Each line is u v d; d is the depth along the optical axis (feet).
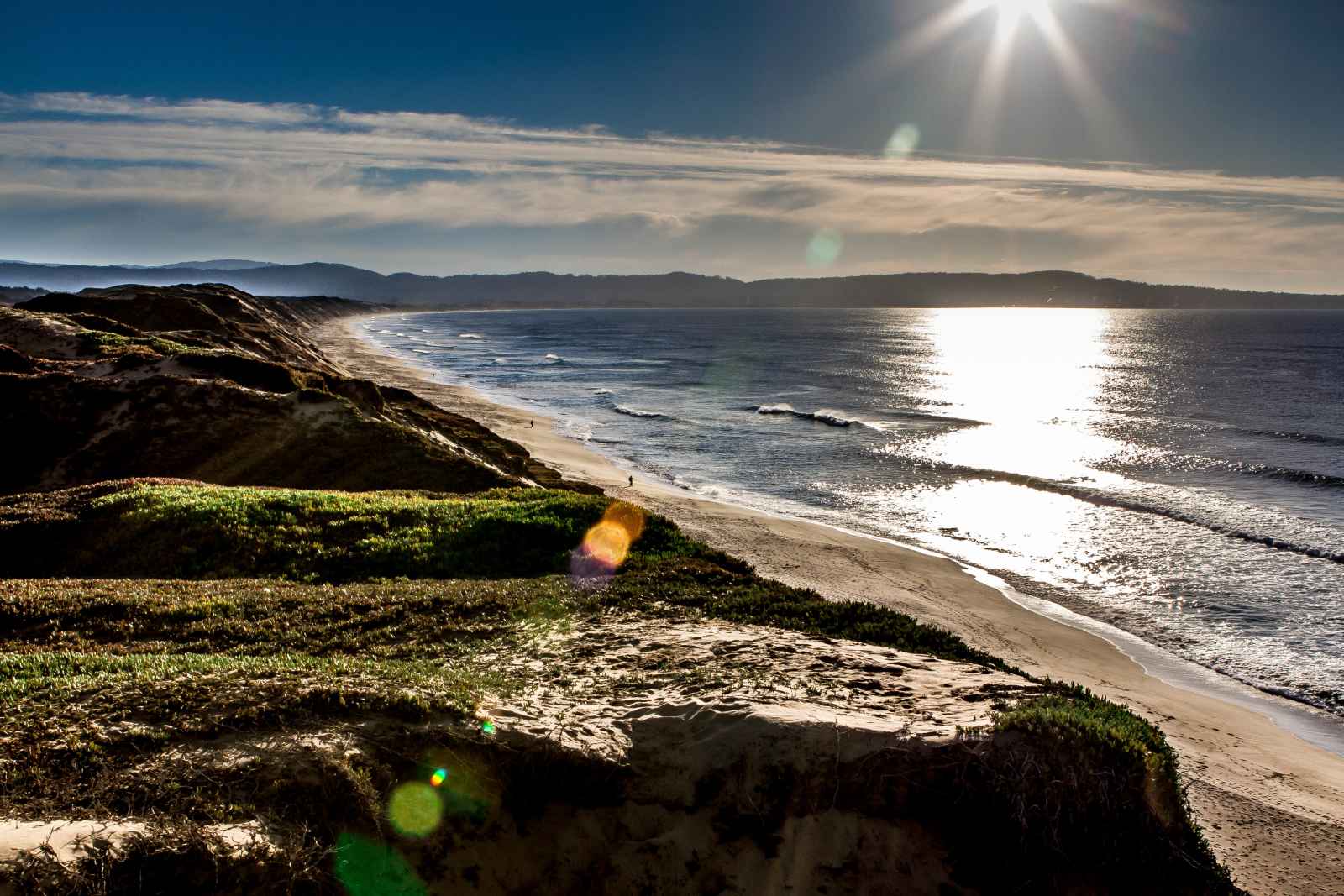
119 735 26.91
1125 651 86.79
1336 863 46.03
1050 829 28.68
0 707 28.81
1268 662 84.38
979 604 100.17
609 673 41.11
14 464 124.36
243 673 33.58
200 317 293.02
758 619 56.08
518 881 27.09
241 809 24.41
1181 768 58.80
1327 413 269.03
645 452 207.31
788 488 169.37
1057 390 356.59
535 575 68.49
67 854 20.59
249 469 124.98
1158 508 146.92
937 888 28.07
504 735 30.30
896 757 30.14
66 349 184.75
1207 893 29.19
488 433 189.67
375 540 73.05
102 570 69.62
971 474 180.96
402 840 26.08
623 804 29.78
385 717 30.25
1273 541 125.80
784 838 28.91
